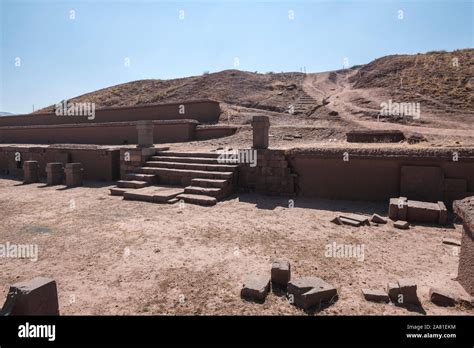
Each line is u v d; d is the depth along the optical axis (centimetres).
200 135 1902
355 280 480
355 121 2359
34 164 1500
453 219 780
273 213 864
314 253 585
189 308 409
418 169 879
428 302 416
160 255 584
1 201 1071
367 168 954
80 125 2225
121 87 4584
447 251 592
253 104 3503
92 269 530
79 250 616
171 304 418
